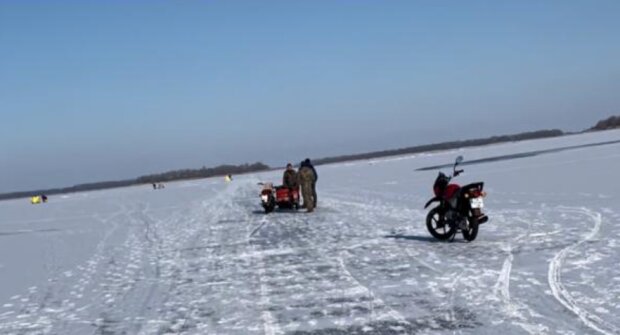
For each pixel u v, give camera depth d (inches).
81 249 621.9
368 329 254.4
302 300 312.3
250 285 359.9
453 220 456.8
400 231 539.2
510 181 984.9
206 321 287.4
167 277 410.3
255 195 1371.8
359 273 368.8
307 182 786.2
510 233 470.3
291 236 565.9
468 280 324.5
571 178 928.9
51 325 305.4
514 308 265.4
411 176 1461.6
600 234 429.7
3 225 1130.0
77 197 2866.6
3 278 470.9
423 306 282.0
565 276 314.7
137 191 2886.3
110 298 358.3
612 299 266.5
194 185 2864.2
